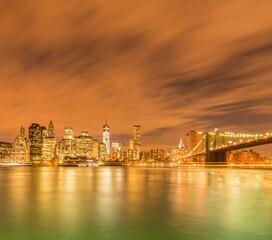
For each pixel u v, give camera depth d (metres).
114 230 14.71
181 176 77.94
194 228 15.10
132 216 18.25
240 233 14.04
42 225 15.77
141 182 52.41
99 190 36.16
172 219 17.30
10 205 23.08
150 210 20.45
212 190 35.81
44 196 29.53
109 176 81.31
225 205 22.86
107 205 22.95
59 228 15.10
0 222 16.52
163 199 26.66
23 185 45.84
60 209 20.88
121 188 39.09
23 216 18.22
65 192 33.62
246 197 28.33
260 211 20.08
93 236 13.66
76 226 15.55
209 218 17.55
